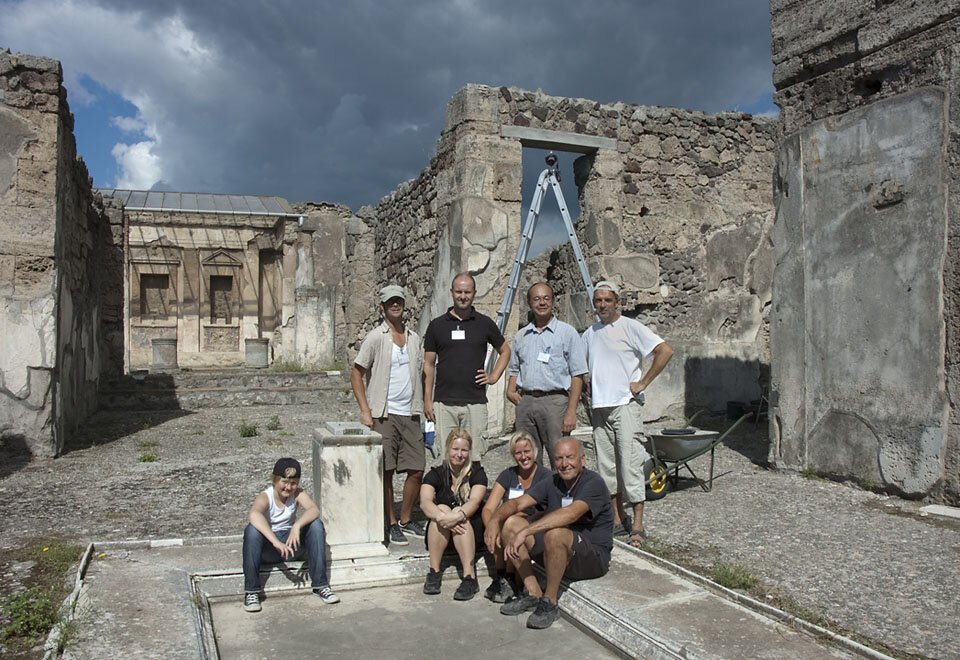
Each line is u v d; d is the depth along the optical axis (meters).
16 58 8.32
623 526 5.15
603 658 3.38
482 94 9.88
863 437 6.39
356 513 4.54
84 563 4.30
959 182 5.77
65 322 9.29
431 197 11.26
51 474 7.34
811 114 7.09
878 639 3.31
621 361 5.14
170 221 21.55
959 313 5.73
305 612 3.89
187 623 3.46
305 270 19.36
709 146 11.14
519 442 4.27
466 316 5.18
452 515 4.17
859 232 6.50
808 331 6.95
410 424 4.99
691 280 10.88
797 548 4.69
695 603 3.71
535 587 3.95
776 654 3.12
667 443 6.14
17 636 3.39
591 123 10.40
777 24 7.42
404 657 3.38
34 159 8.37
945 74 5.93
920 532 5.04
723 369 11.00
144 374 15.59
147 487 6.75
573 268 10.78
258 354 19.53
